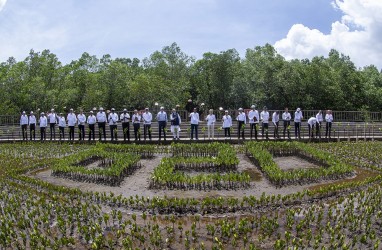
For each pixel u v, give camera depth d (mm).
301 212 10758
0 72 51156
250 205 11391
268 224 9312
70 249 8469
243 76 52406
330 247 8367
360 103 55656
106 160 18797
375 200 11375
